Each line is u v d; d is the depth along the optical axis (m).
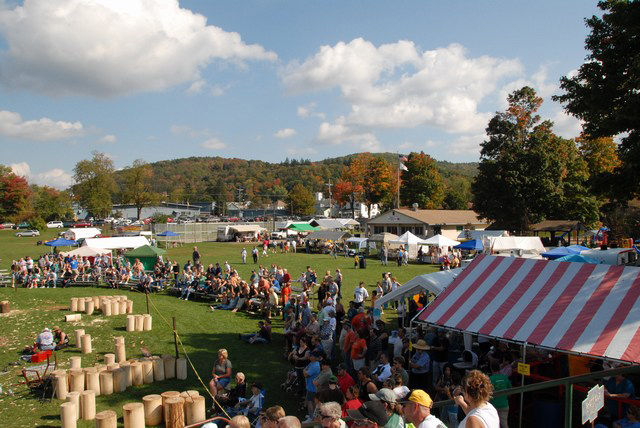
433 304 11.49
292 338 15.98
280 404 12.33
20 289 30.80
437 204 92.12
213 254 52.88
